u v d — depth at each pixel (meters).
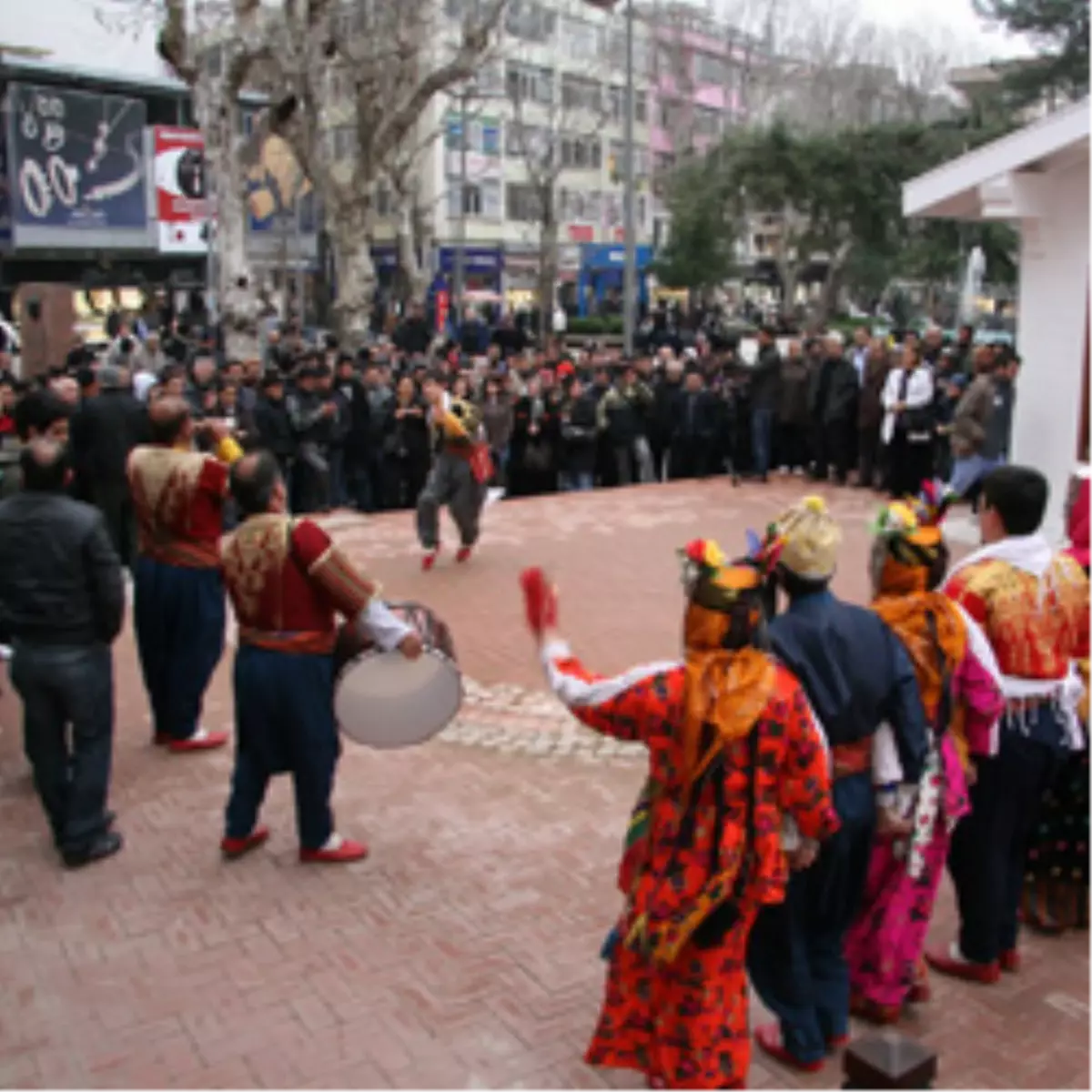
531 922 4.60
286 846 5.24
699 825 3.10
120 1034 3.91
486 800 5.70
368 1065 3.75
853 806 3.46
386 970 4.27
